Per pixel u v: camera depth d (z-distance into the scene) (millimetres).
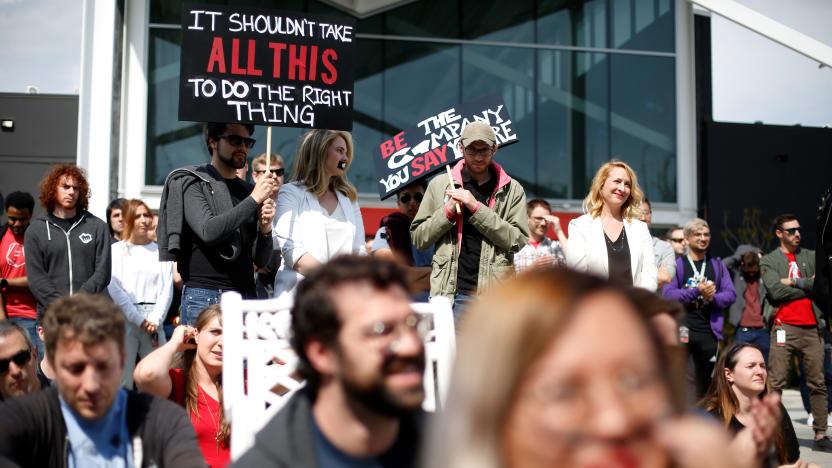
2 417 3133
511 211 6551
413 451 2344
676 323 2621
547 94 16703
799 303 9719
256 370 3502
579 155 16703
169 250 5844
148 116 15195
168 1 15375
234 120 6453
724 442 1062
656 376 1051
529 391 1022
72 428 3223
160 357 4453
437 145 8047
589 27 16953
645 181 16922
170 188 6000
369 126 16062
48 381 5270
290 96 6641
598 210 6699
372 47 16234
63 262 7582
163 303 8516
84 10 14383
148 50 15273
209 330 4652
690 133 17125
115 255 8461
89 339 3121
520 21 16734
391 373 2131
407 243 8141
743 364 4949
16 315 8688
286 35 6664
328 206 6418
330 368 2203
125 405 3346
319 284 2199
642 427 1028
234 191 6348
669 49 17172
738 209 17781
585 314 1039
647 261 6602
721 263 9414
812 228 18078
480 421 1045
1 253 8867
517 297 1063
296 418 2305
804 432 10273
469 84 16500
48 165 15859
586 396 1023
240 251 6047
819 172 18156
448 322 3693
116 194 14914
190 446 3260
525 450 1036
